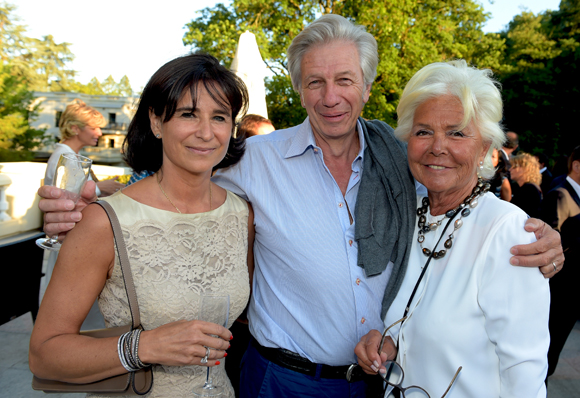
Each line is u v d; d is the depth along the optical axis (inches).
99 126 142.6
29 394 107.3
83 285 47.0
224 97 50.8
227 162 65.3
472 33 746.2
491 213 49.6
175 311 51.2
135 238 49.3
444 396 47.6
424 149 52.5
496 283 45.7
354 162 65.4
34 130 712.4
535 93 786.2
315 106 63.0
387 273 62.4
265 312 67.4
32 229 146.5
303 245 63.1
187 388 52.3
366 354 55.9
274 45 555.8
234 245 58.4
